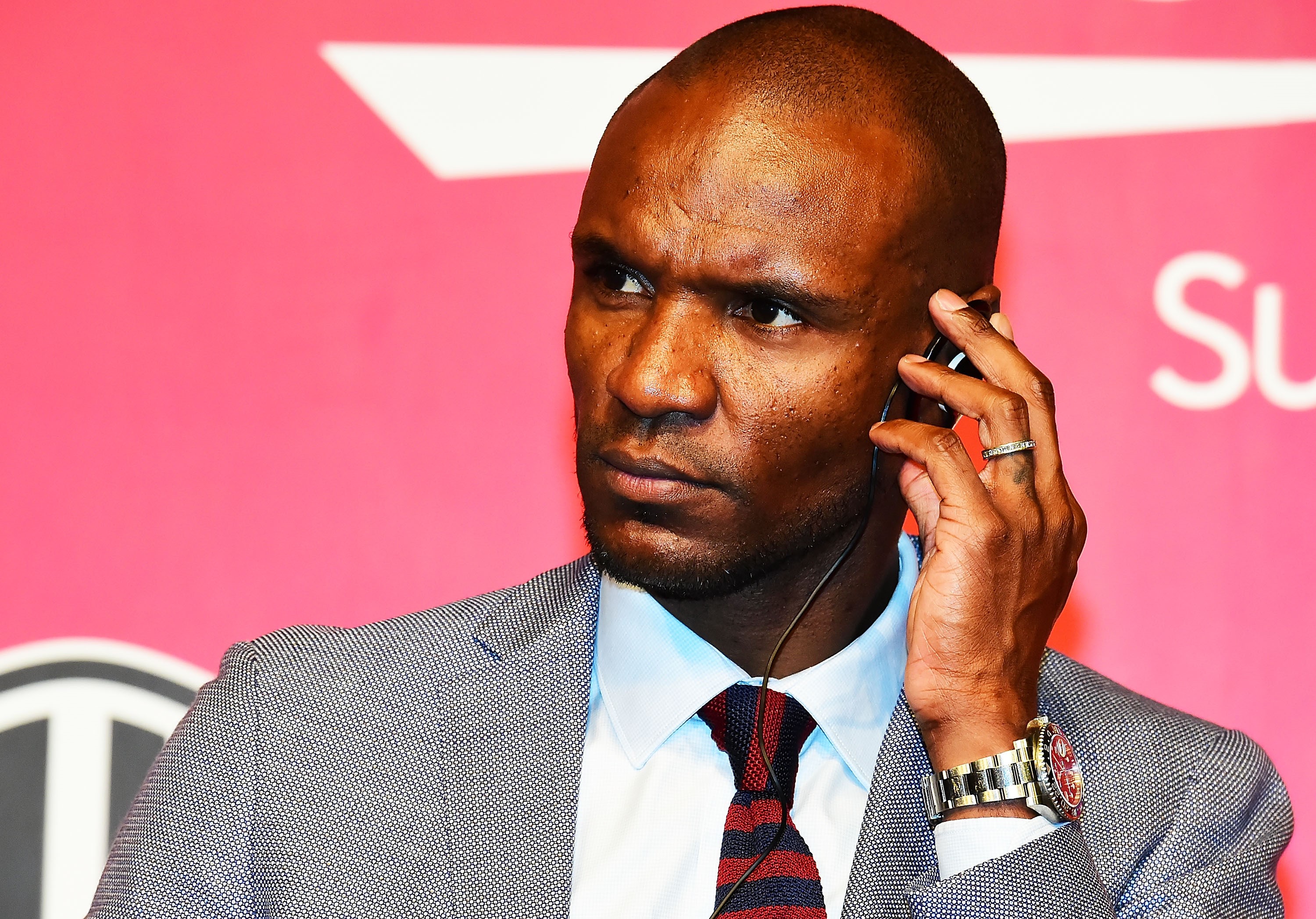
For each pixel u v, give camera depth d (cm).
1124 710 574
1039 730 496
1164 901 521
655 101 494
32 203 757
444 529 762
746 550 480
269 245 770
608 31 799
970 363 531
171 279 761
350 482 760
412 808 489
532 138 791
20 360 746
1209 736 574
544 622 543
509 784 496
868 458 501
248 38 780
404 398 768
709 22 804
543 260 784
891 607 552
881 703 539
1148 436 789
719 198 469
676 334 469
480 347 776
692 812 512
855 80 497
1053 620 518
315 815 487
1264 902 544
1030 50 810
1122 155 806
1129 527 783
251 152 774
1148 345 795
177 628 739
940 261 514
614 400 474
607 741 530
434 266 779
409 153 784
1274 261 800
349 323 770
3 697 722
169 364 756
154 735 732
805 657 530
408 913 470
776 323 480
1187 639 776
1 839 715
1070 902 474
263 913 475
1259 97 810
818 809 518
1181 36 813
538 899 472
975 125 534
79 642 732
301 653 534
